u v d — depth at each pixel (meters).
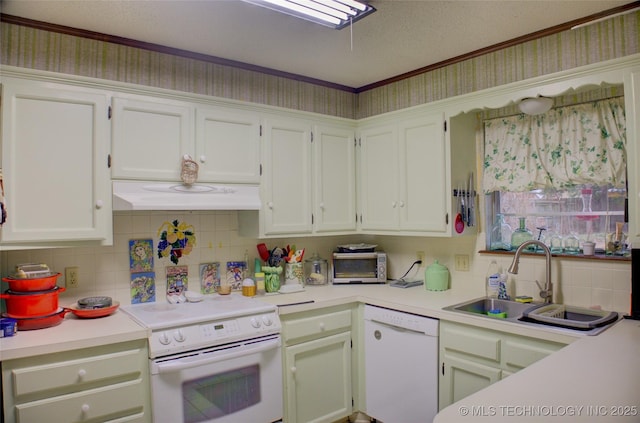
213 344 2.11
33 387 1.68
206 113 2.45
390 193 2.96
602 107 2.28
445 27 2.36
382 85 3.34
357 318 2.80
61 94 2.01
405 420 2.50
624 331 1.83
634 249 1.97
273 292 2.82
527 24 2.34
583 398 1.17
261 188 2.67
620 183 2.23
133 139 2.21
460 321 2.21
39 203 1.96
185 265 2.66
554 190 2.52
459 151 2.68
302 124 2.88
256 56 2.77
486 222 2.78
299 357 2.51
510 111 2.64
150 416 1.96
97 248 2.36
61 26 2.26
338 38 2.49
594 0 2.08
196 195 2.38
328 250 3.41
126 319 2.11
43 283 1.98
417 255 3.19
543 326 1.95
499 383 1.29
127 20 2.22
